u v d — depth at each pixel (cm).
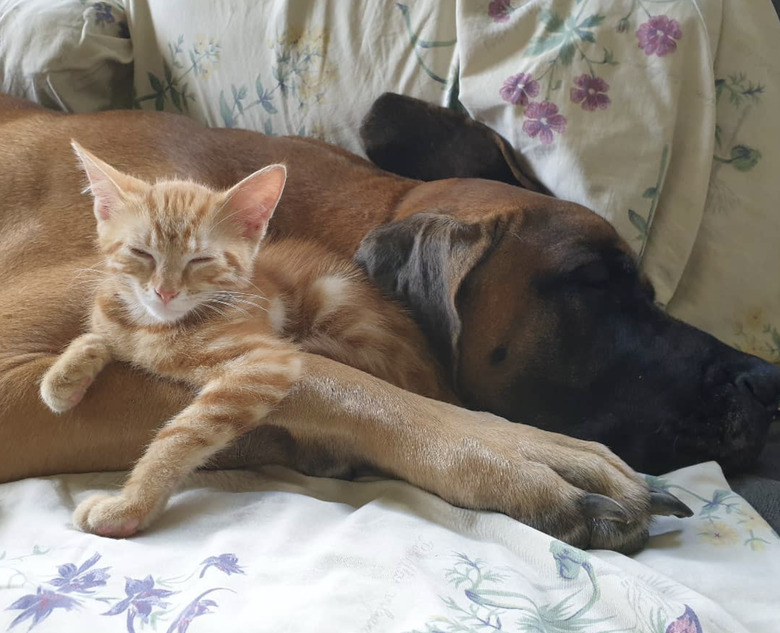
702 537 33
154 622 25
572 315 41
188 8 56
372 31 51
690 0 46
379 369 43
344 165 49
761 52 47
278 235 46
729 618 27
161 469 33
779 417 48
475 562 29
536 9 47
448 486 35
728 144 48
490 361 42
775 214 48
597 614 27
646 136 45
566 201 44
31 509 34
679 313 48
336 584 27
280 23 53
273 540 31
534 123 46
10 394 38
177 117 52
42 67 57
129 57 60
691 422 40
